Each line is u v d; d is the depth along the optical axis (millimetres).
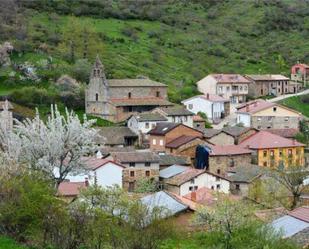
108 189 53781
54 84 164625
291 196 96000
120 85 154750
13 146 65938
